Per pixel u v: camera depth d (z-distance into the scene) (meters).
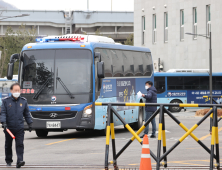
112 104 17.14
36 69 31.25
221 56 77.56
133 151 23.66
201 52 81.81
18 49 96.31
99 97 31.55
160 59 91.81
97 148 25.23
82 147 25.80
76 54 31.16
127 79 36.66
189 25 84.69
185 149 24.45
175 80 69.25
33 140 30.56
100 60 30.56
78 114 30.39
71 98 30.53
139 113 39.28
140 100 39.25
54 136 33.97
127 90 36.53
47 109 30.50
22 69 31.52
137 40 98.62
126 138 31.12
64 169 17.59
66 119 30.36
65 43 31.48
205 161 19.88
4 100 18.19
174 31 88.25
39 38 33.06
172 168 17.30
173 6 88.38
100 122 31.81
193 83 69.50
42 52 31.45
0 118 17.98
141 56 39.69
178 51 87.25
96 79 31.19
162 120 16.64
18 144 18.16
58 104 30.53
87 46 31.22
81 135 34.44
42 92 30.86
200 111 58.16
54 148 25.42
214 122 16.33
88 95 30.59
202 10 81.69
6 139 18.33
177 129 37.81
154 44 93.69
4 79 54.91
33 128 30.66
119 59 35.59
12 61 31.58
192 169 17.19
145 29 96.31
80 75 30.83
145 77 40.16
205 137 31.06
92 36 34.34
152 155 16.58
